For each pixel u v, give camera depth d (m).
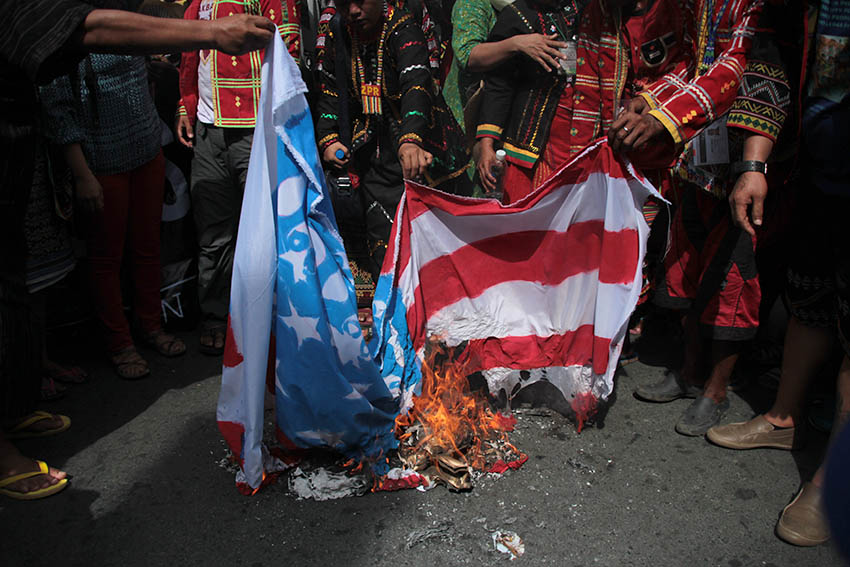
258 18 1.85
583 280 2.37
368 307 3.55
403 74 2.77
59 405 2.72
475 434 2.32
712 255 2.35
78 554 1.87
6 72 1.88
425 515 1.98
